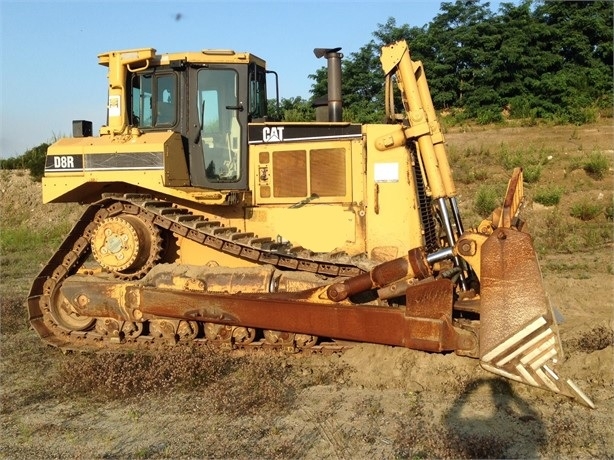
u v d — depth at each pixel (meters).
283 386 5.76
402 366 5.93
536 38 22.84
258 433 4.92
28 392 6.07
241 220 7.30
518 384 5.51
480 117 21.62
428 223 7.05
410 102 6.61
